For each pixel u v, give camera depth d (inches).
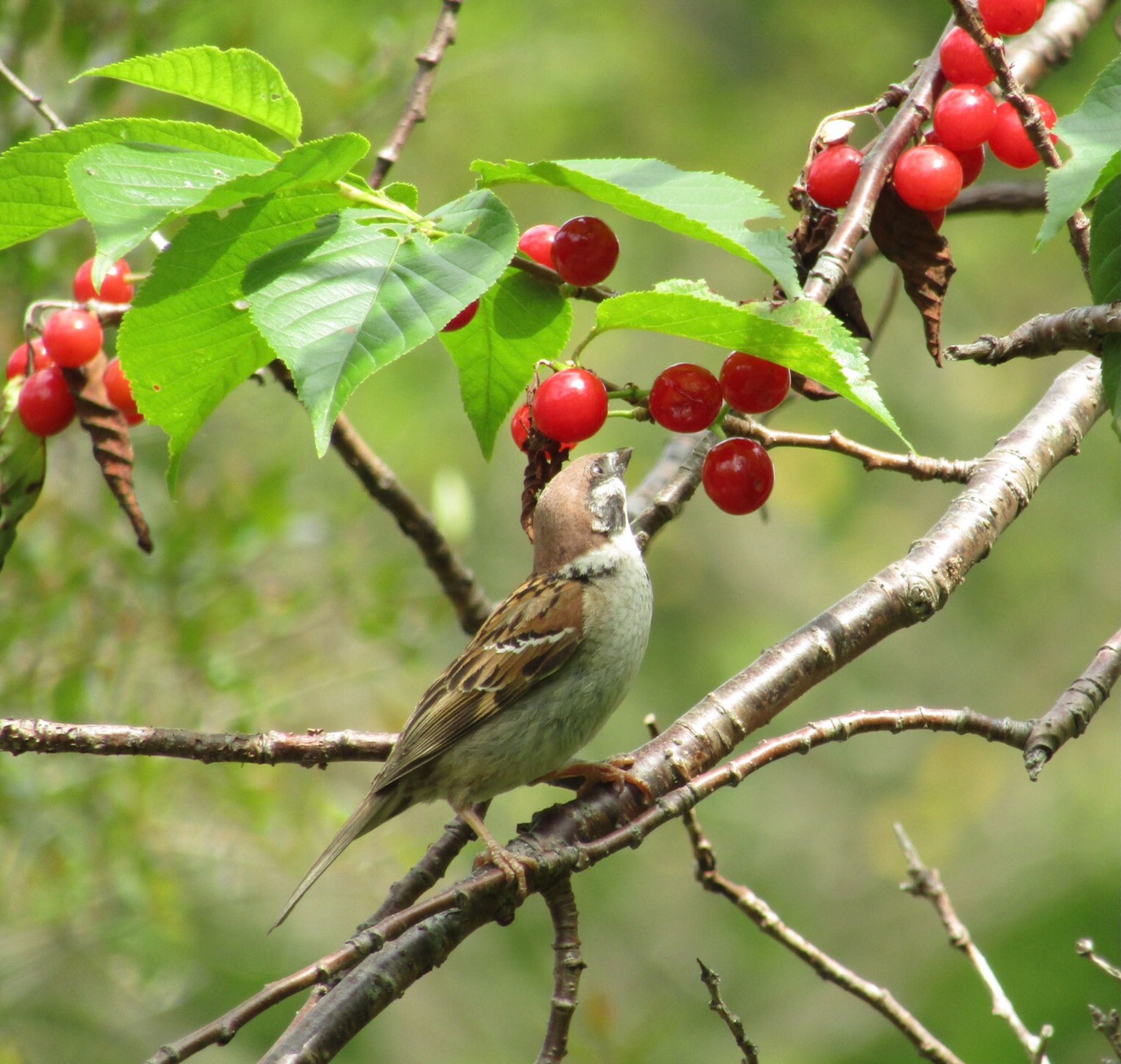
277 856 417.4
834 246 220.7
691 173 188.7
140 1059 544.4
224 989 577.9
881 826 773.3
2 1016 433.1
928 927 741.3
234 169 189.8
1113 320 197.8
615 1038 402.3
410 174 626.2
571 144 709.9
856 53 791.1
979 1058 639.1
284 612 427.5
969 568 251.8
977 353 212.4
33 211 210.4
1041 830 774.5
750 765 214.8
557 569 276.2
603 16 696.4
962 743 790.5
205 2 423.2
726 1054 669.9
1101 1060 236.5
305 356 168.2
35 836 399.5
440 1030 625.6
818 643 237.8
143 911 408.2
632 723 748.6
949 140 223.8
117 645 411.2
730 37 791.7
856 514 796.6
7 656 405.4
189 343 203.9
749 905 265.9
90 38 407.8
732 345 192.4
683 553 824.3
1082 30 363.3
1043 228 180.1
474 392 238.2
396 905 230.4
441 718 267.9
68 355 240.7
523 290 223.8
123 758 404.8
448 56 579.5
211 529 420.2
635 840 209.5
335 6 518.3
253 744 220.7
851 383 187.0
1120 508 784.3
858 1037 686.5
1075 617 792.9
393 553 530.0
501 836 549.6
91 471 450.3
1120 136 183.8
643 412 217.2
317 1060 187.2
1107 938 678.5
